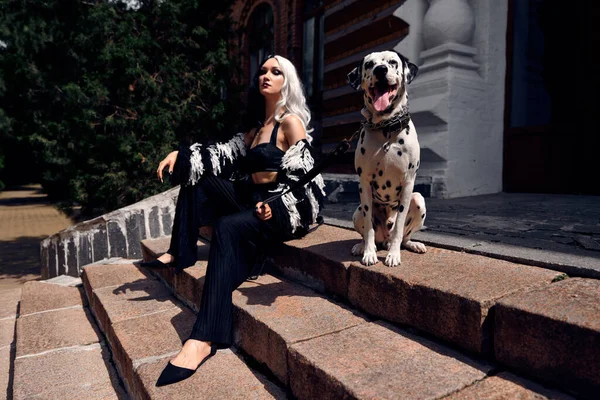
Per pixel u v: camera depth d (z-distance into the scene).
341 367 1.52
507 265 1.94
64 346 2.89
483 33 5.80
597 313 1.33
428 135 5.73
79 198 6.51
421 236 2.64
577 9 5.30
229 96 7.35
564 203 4.51
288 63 2.76
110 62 6.29
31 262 7.68
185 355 1.96
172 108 6.72
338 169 7.76
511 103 5.99
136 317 2.75
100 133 6.52
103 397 2.25
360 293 2.05
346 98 7.51
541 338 1.36
